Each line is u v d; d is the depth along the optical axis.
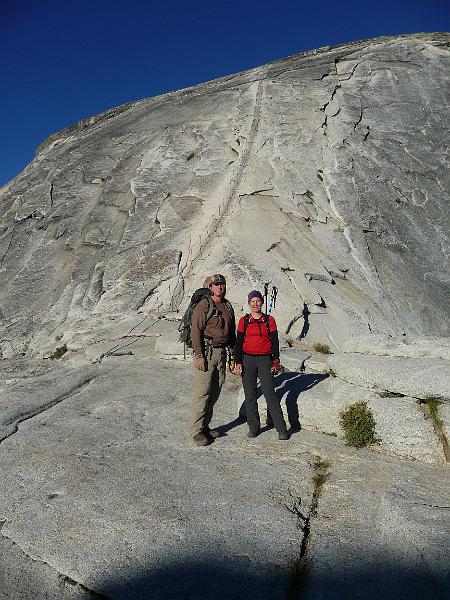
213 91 31.19
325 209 21.27
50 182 25.89
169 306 15.78
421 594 3.15
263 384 5.95
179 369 9.91
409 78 30.52
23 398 7.98
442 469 4.95
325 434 5.98
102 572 3.57
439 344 6.31
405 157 25.22
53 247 21.64
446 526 3.70
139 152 25.77
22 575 3.61
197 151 24.70
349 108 27.31
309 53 35.12
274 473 5.03
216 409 7.34
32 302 19.00
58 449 5.77
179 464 5.30
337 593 3.26
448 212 23.22
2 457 5.62
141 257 18.91
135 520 4.18
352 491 4.58
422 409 5.40
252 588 3.38
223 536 3.94
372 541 3.78
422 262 20.78
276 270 16.61
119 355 11.23
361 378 5.93
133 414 7.03
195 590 3.37
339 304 16.56
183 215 20.69
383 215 21.98
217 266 16.66
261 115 25.95
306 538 3.92
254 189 20.98
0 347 17.02
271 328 6.04
